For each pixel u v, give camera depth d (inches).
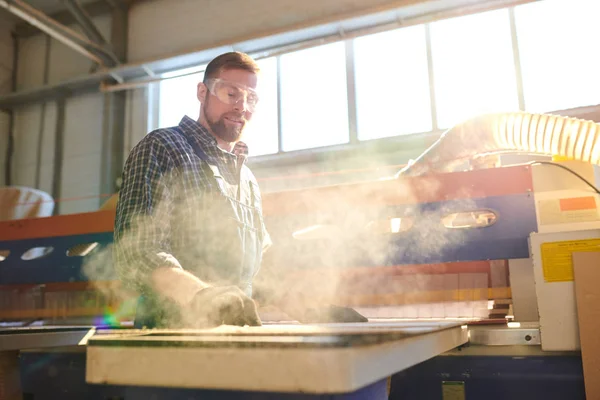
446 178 53.2
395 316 54.0
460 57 144.4
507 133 53.6
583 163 49.6
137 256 36.5
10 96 202.7
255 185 54.5
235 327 28.5
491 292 52.4
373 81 152.6
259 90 52.7
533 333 42.9
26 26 213.2
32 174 200.7
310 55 160.1
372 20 150.6
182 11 186.1
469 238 51.6
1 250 71.2
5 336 39.3
